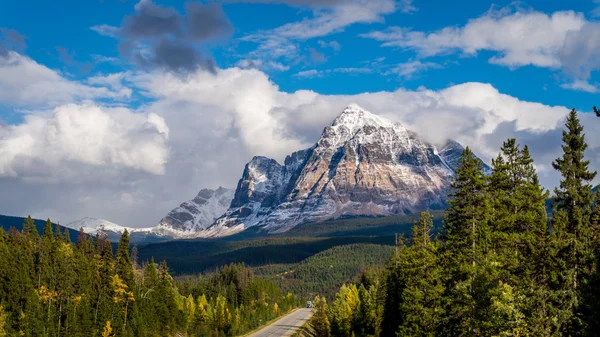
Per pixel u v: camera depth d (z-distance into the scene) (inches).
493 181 2410.2
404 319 2940.5
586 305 1930.4
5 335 4534.9
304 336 7066.9
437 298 2706.7
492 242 2288.4
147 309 6269.7
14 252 5369.1
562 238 2050.9
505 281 2208.4
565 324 1952.5
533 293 2021.4
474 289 2198.6
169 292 6988.2
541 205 2289.6
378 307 4618.6
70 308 5255.9
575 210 2060.8
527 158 2381.9
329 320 6752.0
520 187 2333.9
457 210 2409.0
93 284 5812.0
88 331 5305.1
